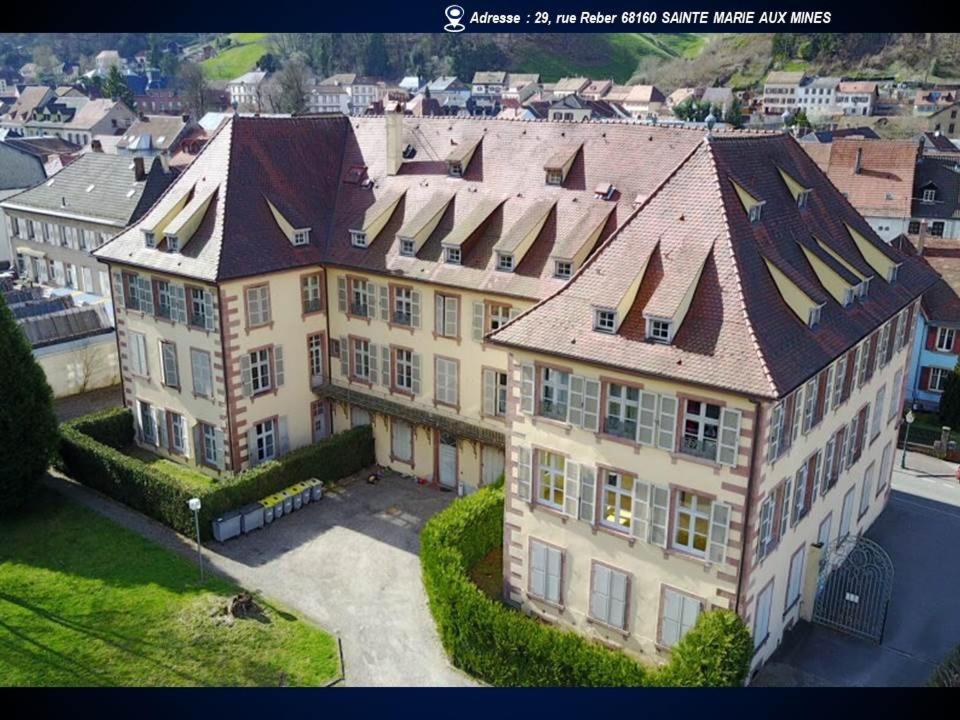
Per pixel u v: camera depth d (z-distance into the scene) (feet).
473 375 137.08
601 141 136.36
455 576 106.42
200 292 141.69
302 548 130.00
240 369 143.43
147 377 157.48
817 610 114.62
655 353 94.68
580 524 104.06
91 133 529.86
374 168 157.79
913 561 128.26
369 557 127.75
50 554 127.54
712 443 92.02
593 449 100.68
